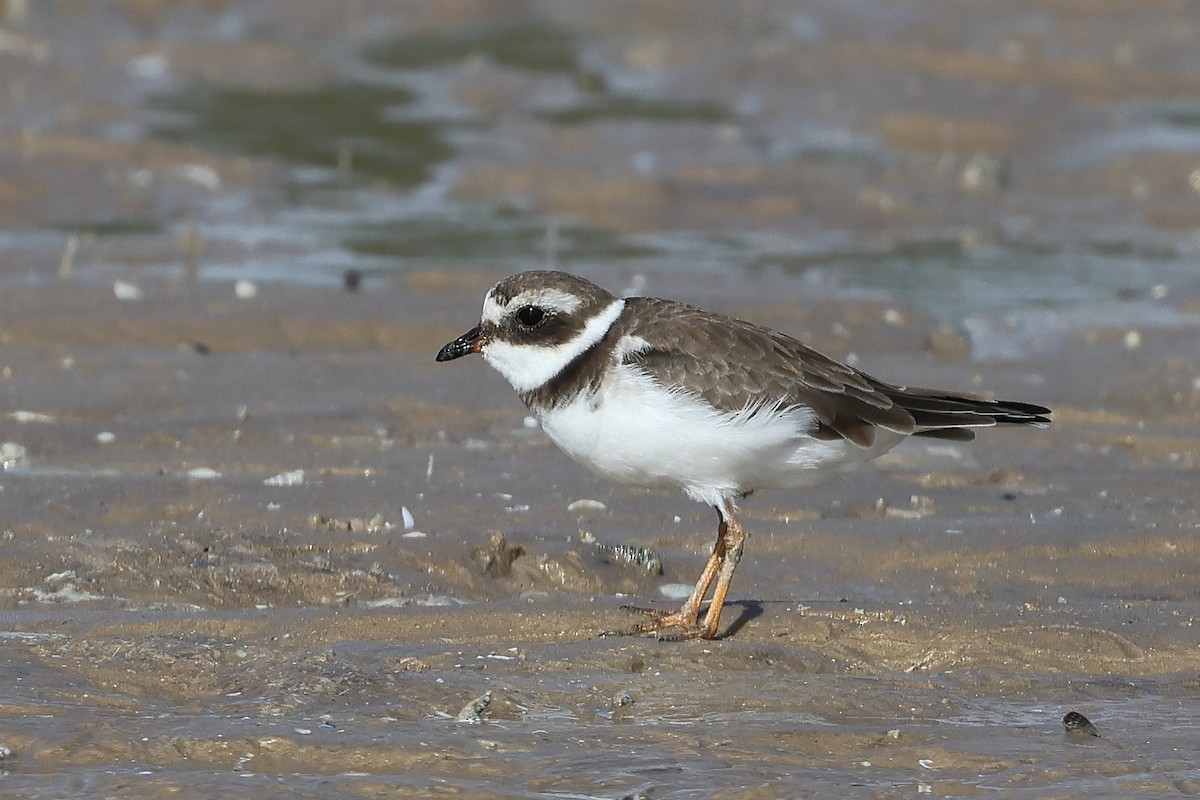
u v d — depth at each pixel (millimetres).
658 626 9781
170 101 26609
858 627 9875
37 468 12672
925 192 23891
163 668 9023
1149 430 14625
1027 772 7938
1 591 10109
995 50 30641
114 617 9734
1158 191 24359
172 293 17750
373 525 11523
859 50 30297
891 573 11086
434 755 8055
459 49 31453
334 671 8930
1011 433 14438
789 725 8469
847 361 16594
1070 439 14344
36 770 7848
